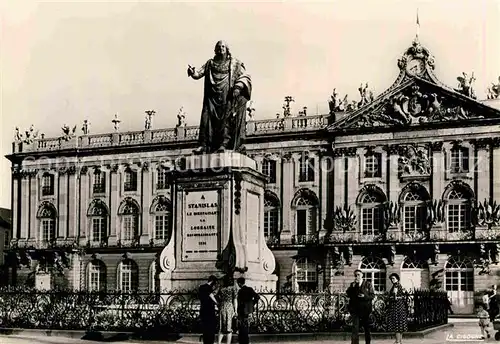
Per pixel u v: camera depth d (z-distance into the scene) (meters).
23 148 86.69
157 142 80.81
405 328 24.58
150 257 80.31
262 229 28.67
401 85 70.62
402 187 70.69
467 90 68.81
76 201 84.12
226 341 23.53
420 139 70.31
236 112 28.08
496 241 65.94
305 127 75.31
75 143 84.69
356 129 72.38
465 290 67.25
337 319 26.41
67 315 27.39
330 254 72.38
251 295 22.17
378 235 70.88
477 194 67.94
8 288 30.22
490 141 67.88
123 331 25.78
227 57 28.25
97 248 82.38
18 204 86.62
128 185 82.31
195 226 27.38
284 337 24.67
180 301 26.12
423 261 69.06
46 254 84.38
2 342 24.33
